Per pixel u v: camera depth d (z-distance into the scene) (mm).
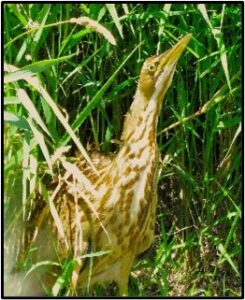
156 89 4895
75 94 5492
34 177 4559
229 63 5590
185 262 5738
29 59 4938
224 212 5828
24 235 4938
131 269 5469
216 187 5762
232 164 5719
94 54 5160
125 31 5582
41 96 4730
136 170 4883
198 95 5844
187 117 5488
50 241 4922
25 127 4387
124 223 4895
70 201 4914
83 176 4547
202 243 5754
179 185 5777
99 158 5133
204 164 5668
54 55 5258
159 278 5684
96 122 5633
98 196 4879
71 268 4578
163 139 5922
